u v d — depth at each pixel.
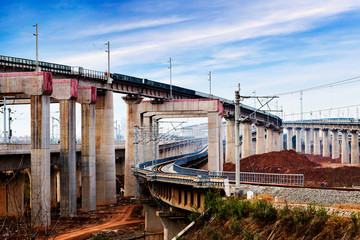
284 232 35.94
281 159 117.62
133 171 82.25
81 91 89.19
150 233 69.69
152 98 125.38
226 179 48.03
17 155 77.81
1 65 72.81
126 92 108.69
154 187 68.81
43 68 80.81
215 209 45.88
